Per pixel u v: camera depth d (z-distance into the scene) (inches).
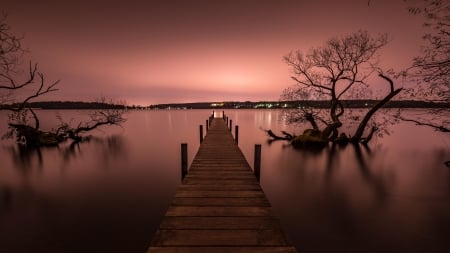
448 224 274.2
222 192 186.9
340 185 401.7
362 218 289.9
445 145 756.0
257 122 2005.4
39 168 533.3
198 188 196.2
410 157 595.5
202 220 140.7
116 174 488.1
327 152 642.8
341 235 256.8
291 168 503.8
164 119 2906.0
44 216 304.2
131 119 2952.8
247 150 700.7
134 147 808.3
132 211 319.0
